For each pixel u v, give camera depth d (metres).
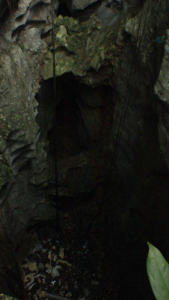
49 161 8.09
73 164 8.15
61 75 6.99
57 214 8.04
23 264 7.58
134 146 6.38
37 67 6.52
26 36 5.97
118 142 6.88
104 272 7.74
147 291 5.70
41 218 7.89
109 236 7.52
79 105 8.45
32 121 6.04
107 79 7.02
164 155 4.39
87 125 8.54
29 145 5.98
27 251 7.82
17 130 5.43
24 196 6.78
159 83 4.05
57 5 6.31
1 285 4.35
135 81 5.78
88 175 8.12
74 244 8.19
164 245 5.09
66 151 9.05
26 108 5.70
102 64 6.64
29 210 7.18
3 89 5.01
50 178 7.67
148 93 5.42
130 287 6.73
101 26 6.72
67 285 7.45
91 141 8.77
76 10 6.52
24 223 6.98
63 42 6.57
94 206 8.36
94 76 7.02
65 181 7.97
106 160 7.93
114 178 7.54
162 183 5.06
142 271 6.05
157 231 5.43
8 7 4.80
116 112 6.85
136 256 6.32
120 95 6.52
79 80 7.19
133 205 5.98
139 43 5.29
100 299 7.28
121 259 6.99
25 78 5.75
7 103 5.14
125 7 6.28
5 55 5.15
